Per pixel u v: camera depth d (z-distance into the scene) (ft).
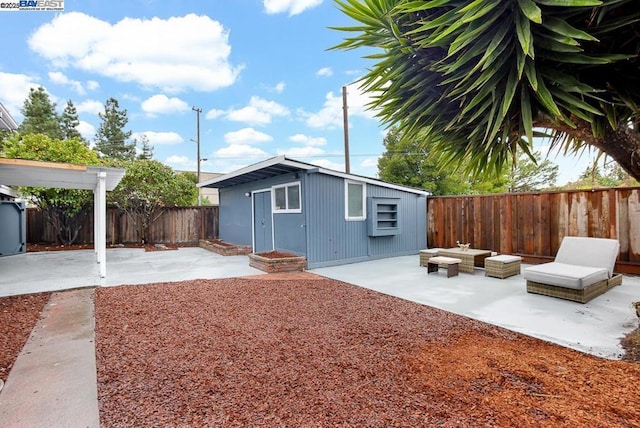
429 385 7.41
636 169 7.12
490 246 27.04
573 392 6.98
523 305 13.98
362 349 9.57
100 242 20.85
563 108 6.38
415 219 31.37
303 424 6.13
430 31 7.23
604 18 5.86
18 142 37.50
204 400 7.03
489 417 6.16
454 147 8.47
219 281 19.53
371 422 6.13
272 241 29.17
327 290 17.19
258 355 9.23
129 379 7.99
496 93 6.35
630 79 6.47
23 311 13.70
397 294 16.26
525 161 46.06
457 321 12.07
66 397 7.25
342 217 25.94
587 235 21.50
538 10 5.04
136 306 14.29
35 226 40.98
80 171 20.10
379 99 8.77
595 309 13.24
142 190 38.99
